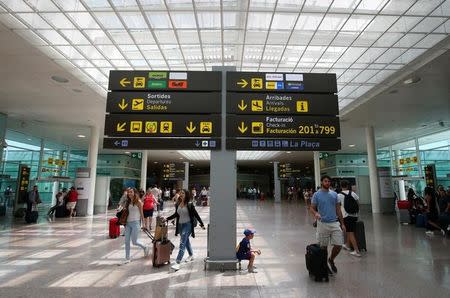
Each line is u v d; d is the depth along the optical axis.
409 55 11.10
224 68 7.21
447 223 10.58
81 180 19.02
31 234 11.18
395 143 28.72
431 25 9.42
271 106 6.84
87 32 10.05
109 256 7.55
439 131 23.19
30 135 24.39
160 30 9.96
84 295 4.82
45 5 8.65
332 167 33.97
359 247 8.11
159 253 6.51
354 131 23.12
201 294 4.87
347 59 11.73
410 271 6.15
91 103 15.79
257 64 12.05
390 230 12.02
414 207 14.01
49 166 27.30
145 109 6.73
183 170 32.88
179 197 7.05
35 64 11.29
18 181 17.66
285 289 5.12
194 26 9.73
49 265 6.67
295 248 8.52
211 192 6.60
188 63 12.03
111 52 11.28
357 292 4.96
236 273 6.04
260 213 20.73
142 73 6.88
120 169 33.78
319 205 6.03
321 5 8.86
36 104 16.02
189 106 6.78
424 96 14.45
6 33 9.30
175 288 5.15
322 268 5.54
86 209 18.81
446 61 10.73
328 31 10.07
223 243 6.44
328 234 5.90
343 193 7.89
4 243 9.33
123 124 6.63
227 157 6.71
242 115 6.76
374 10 8.93
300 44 10.62
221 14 9.04
